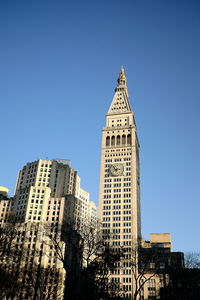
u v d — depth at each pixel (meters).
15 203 198.62
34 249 149.62
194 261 102.50
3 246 101.69
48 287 113.94
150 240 187.62
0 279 94.50
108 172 198.12
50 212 192.25
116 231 174.25
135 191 187.00
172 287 100.88
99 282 67.81
